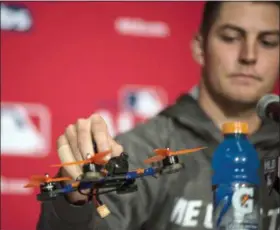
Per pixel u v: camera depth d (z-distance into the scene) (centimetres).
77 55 470
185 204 280
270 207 269
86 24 472
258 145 287
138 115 474
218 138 294
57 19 468
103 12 475
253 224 202
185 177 285
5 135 457
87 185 167
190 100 312
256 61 307
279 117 197
